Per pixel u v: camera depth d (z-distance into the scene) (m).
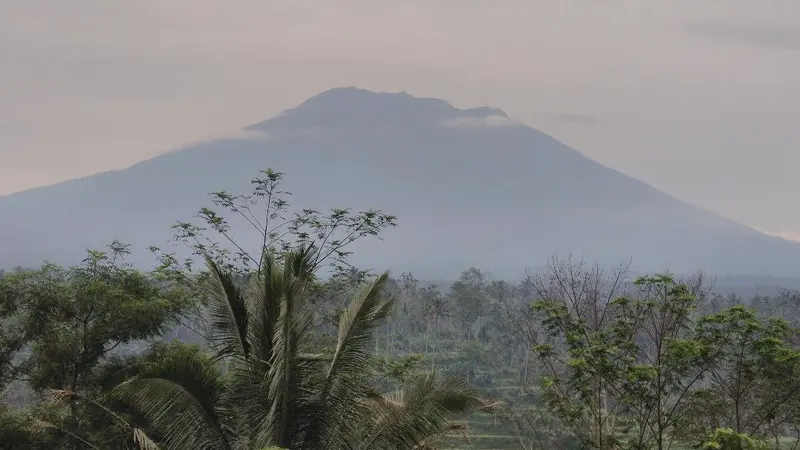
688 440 25.70
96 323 30.02
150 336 31.50
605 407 29.89
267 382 20.72
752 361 24.91
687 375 25.33
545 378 26.12
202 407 20.97
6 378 30.44
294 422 20.64
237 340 21.78
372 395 21.56
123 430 28.48
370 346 21.34
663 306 26.00
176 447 20.75
